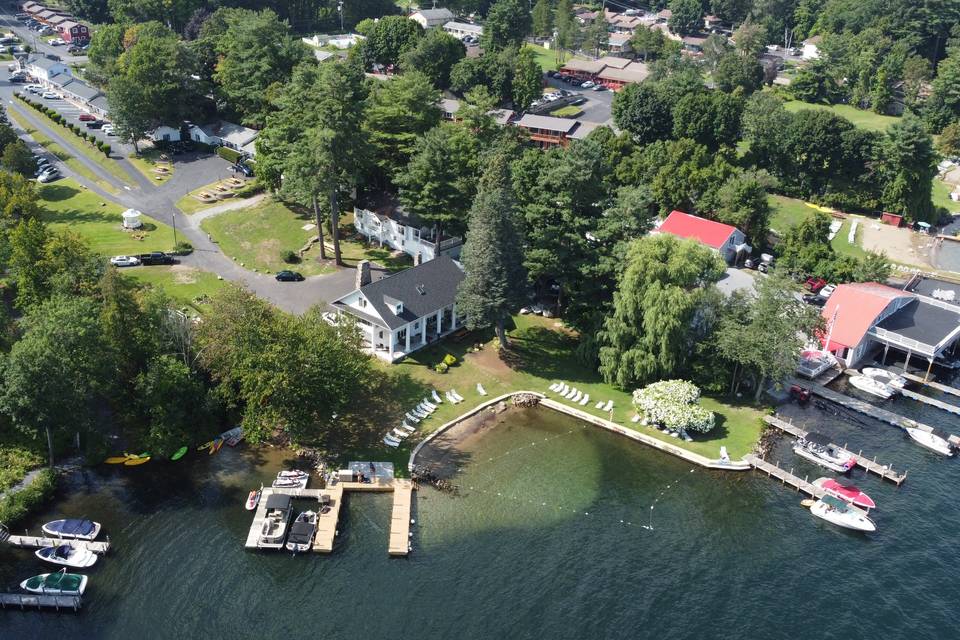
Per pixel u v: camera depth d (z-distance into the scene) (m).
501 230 93.00
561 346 104.19
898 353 108.25
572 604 66.25
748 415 92.06
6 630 62.81
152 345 85.25
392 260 121.12
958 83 196.75
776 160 164.25
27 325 81.81
